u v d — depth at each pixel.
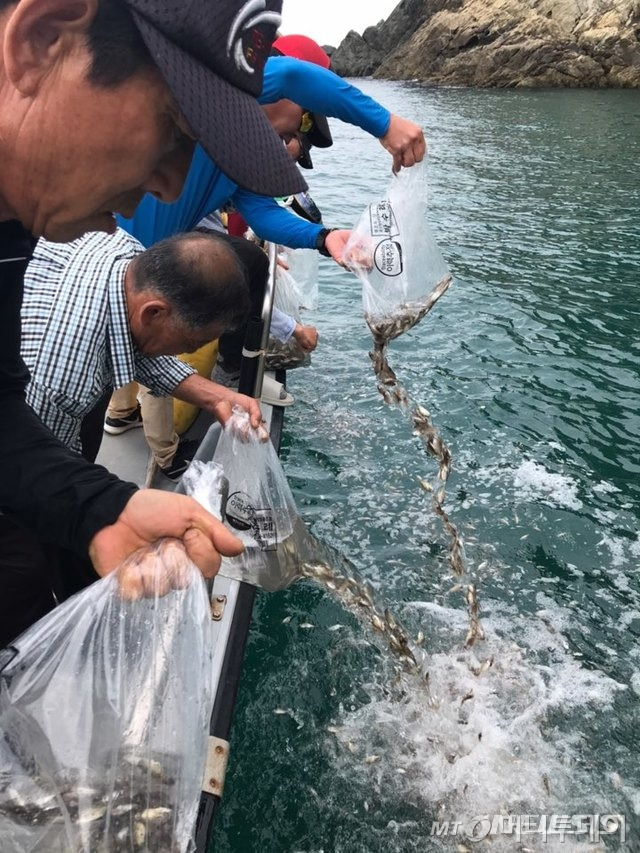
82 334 2.22
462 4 49.19
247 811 2.76
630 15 37.25
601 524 4.29
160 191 1.23
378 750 3.00
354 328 6.86
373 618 3.06
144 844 1.20
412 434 5.07
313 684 3.24
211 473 1.96
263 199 3.27
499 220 11.70
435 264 3.08
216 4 1.00
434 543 4.11
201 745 1.29
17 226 1.28
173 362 2.80
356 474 4.63
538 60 39.38
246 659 3.32
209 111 1.01
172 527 1.35
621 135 21.45
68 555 1.71
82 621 1.30
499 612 3.70
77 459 1.45
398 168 3.03
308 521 4.21
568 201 13.09
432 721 3.12
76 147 1.05
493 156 18.09
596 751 3.05
